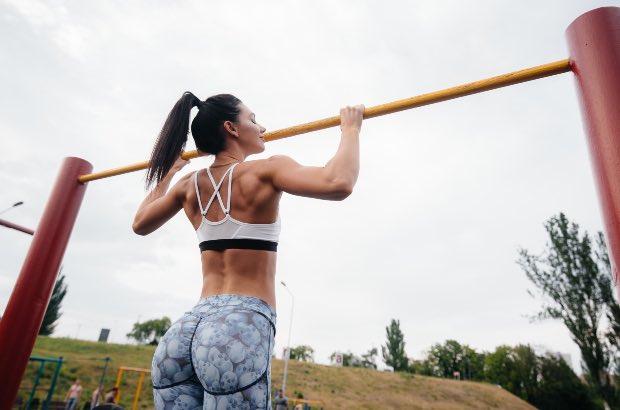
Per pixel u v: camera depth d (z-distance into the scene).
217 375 0.93
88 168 2.72
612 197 1.10
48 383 21.72
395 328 53.59
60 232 2.49
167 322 70.94
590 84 1.25
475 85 1.47
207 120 1.38
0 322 2.25
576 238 19.09
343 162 1.09
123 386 23.92
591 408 32.38
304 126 1.66
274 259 1.16
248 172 1.18
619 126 1.14
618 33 1.27
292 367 38.19
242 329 0.97
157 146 1.46
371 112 1.54
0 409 2.05
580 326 17.80
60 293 43.19
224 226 1.15
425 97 1.50
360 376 38.94
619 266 1.05
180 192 1.39
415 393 36.62
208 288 1.14
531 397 37.62
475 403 36.12
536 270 19.45
